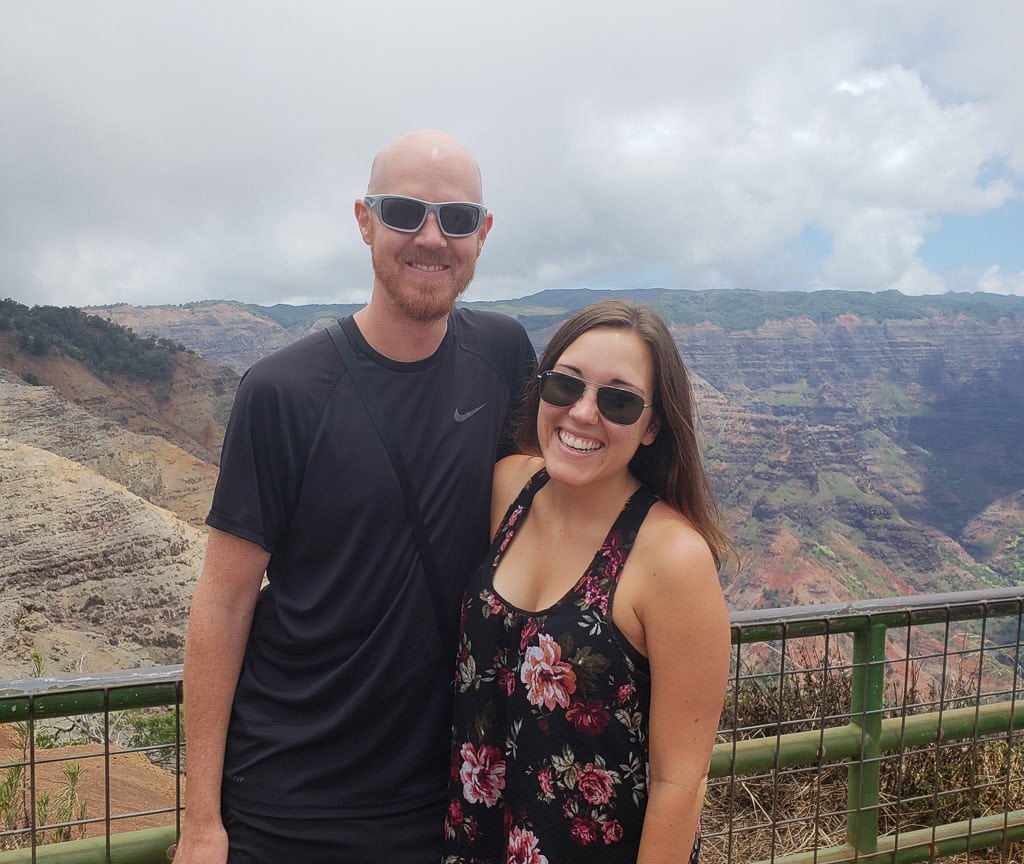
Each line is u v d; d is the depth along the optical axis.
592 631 1.85
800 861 2.83
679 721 1.81
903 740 2.84
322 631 2.01
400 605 2.04
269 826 1.98
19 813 3.47
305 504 2.03
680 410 1.94
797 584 169.62
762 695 4.13
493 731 2.00
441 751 2.12
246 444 2.01
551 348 2.02
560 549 1.98
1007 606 2.88
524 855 1.91
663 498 2.01
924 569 196.50
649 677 1.86
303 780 1.99
